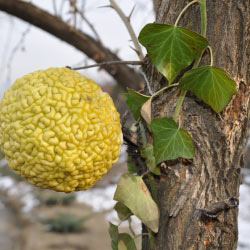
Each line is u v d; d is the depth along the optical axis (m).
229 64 0.60
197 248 0.60
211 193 0.60
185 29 0.57
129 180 0.61
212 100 0.59
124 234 0.64
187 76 0.58
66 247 3.18
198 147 0.61
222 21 0.60
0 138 0.61
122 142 0.62
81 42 1.21
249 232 2.47
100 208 4.20
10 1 1.15
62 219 3.62
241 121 0.60
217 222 0.60
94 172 0.60
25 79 0.61
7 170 4.85
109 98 0.61
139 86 1.24
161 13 0.63
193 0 0.61
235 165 0.61
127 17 0.73
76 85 0.60
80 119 0.58
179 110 0.61
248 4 0.59
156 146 0.60
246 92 0.60
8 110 0.60
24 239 3.34
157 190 0.62
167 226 0.61
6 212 4.16
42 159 0.58
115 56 1.26
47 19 1.18
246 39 0.60
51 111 0.58
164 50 0.59
